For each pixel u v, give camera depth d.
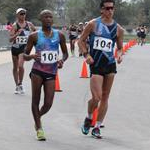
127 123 17.56
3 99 22.25
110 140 14.79
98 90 14.53
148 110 20.53
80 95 24.52
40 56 14.48
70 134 15.50
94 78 14.57
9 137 14.87
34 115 14.65
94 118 16.16
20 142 14.26
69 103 21.81
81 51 14.70
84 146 13.95
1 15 126.12
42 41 14.48
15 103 21.17
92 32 14.60
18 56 23.89
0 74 33.16
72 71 37.53
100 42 14.48
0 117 18.03
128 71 39.25
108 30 14.55
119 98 23.75
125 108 20.86
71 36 56.31
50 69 14.53
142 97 24.38
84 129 15.30
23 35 23.53
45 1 139.62
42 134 14.52
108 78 14.73
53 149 13.51
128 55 63.12
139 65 46.03
